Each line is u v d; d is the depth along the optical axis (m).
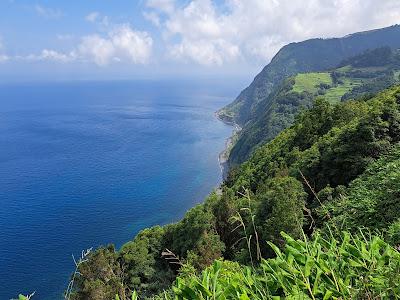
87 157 160.75
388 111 40.56
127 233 87.38
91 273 34.81
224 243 42.53
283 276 3.27
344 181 39.66
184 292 3.24
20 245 79.00
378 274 3.24
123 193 115.25
